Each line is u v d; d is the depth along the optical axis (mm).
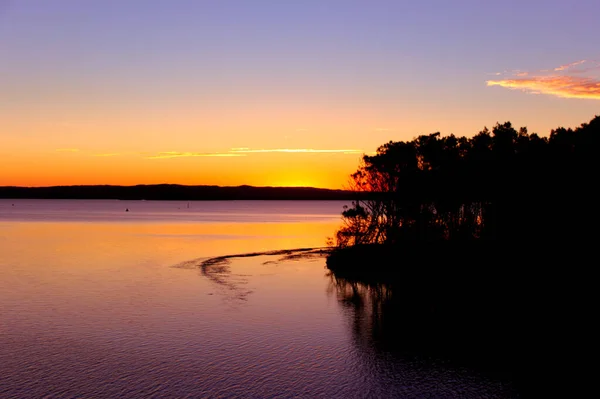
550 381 29219
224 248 93812
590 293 45438
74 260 76375
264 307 46281
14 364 31578
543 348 34594
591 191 52906
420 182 74062
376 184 77938
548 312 42719
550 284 49562
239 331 38656
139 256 81250
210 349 34500
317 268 69188
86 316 42750
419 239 73688
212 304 47188
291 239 114250
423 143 80188
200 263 73250
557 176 57062
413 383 29062
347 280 59750
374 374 30281
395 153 77750
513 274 54281
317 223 187000
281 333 38219
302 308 46031
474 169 70500
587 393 27531
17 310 44781
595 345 34781
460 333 38094
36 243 102000
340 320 41844
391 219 77625
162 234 127438
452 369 31078
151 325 40094
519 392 27797
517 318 41719
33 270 66688
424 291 53406
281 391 27906
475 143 76812
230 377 29750
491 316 42562
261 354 33594
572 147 62344
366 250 72125
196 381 29109
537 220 56438
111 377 29578
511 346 35062
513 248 59250
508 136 74312
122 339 36531
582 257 51906
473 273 57156
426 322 41188
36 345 35188
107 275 62812
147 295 50938
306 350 34438
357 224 77875
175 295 51000
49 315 43062
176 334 37812
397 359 32750
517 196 59750
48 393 27422
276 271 66562
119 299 49094
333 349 34625
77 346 35000
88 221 188625
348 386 28641
